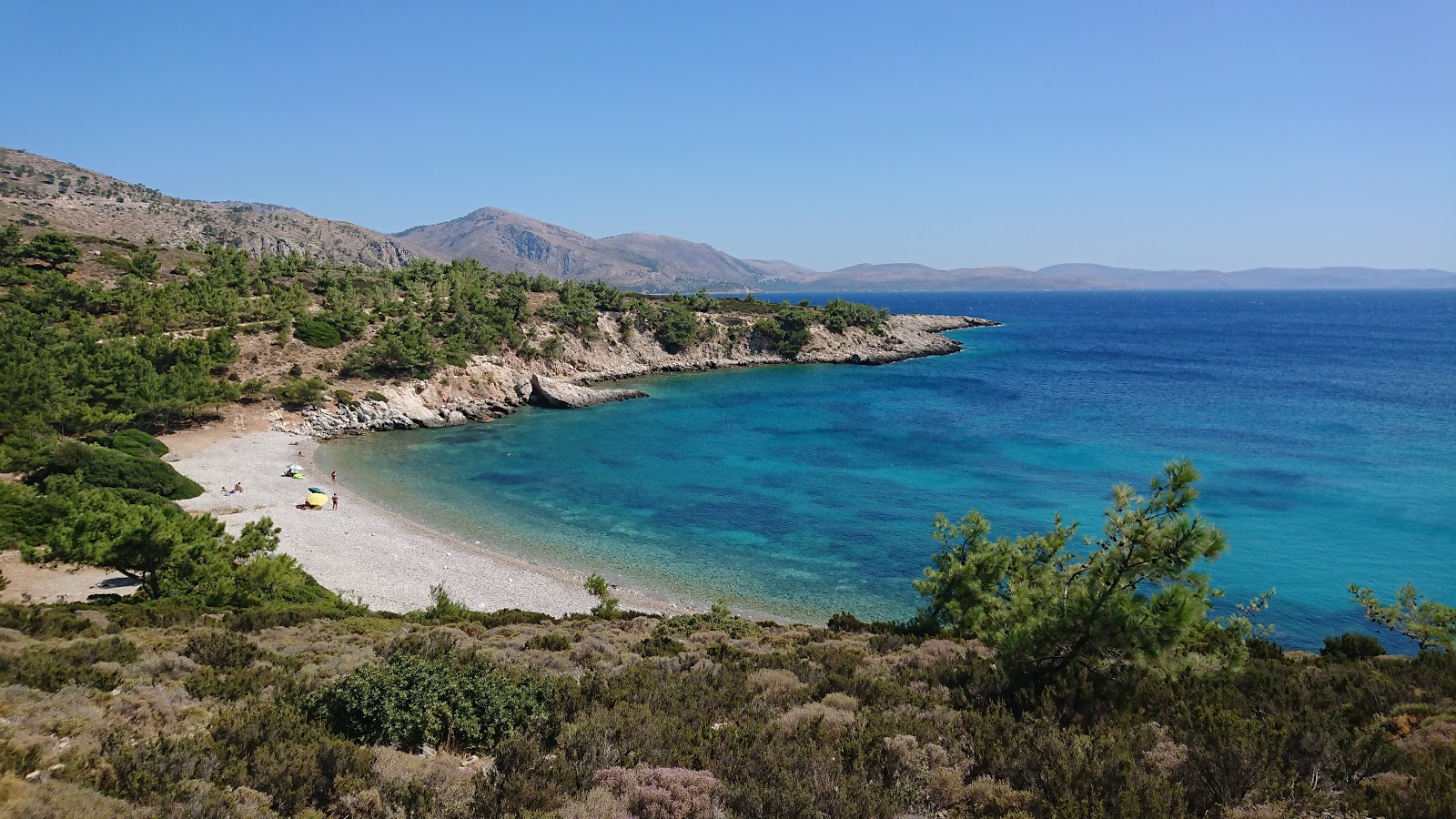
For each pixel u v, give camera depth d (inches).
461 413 3555.6
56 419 2187.5
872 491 2354.8
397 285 5211.6
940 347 6560.0
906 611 1505.9
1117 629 523.5
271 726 412.2
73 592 1196.5
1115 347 7091.5
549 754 423.8
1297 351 6530.5
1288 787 360.5
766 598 1567.4
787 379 5034.5
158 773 346.0
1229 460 2674.7
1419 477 2423.7
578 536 1950.1
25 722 417.7
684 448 2997.0
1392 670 698.8
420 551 1768.0
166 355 2925.7
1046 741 408.2
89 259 4340.6
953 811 366.6
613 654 762.2
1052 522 2007.9
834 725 462.6
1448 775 355.3
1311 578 1636.3
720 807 343.3
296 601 1197.7
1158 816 326.3
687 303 6309.1
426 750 447.8
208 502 1979.6
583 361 4879.4
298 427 3002.0
